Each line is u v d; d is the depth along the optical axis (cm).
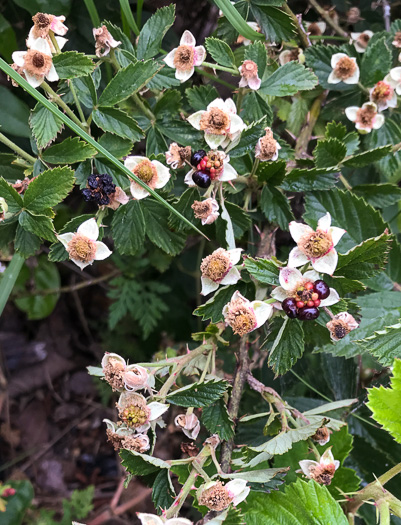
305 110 22
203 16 26
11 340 39
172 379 15
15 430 37
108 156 15
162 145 19
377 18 25
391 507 15
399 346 15
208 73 22
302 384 25
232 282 15
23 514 28
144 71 17
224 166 16
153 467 15
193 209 16
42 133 16
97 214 17
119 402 15
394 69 20
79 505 29
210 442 15
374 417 14
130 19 19
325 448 18
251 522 15
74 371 39
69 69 16
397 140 21
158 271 31
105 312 37
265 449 15
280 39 19
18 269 18
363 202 19
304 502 15
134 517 33
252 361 17
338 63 20
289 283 14
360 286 15
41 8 21
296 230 14
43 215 16
